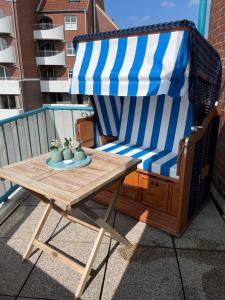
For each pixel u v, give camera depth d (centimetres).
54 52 2367
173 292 174
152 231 239
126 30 221
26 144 339
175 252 212
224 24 290
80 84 260
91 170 191
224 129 285
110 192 287
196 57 201
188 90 212
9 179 179
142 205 262
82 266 183
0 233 238
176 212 238
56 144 210
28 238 231
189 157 213
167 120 296
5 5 1998
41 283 182
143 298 170
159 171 240
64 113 399
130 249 215
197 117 239
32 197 304
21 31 2125
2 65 2155
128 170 197
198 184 251
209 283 181
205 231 240
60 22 2288
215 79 268
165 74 194
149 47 209
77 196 152
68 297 171
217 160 306
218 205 286
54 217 262
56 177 179
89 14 2333
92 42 253
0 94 2252
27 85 2278
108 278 186
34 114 355
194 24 188
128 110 327
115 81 228
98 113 334
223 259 204
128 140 334
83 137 321
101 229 188
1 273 191
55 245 222
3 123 281
